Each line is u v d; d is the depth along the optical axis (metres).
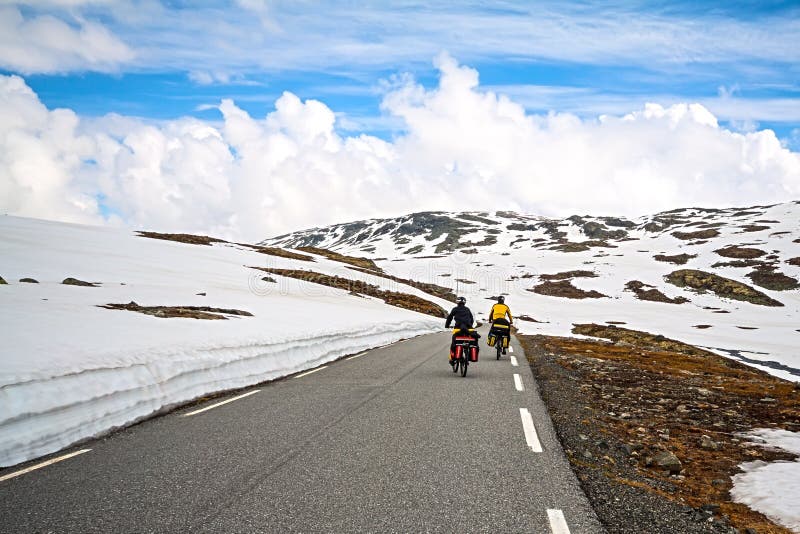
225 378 11.02
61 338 11.20
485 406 9.08
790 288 97.62
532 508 4.57
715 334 61.41
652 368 17.50
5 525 4.11
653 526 4.47
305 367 14.60
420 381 12.01
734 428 8.66
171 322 17.22
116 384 8.23
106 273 35.97
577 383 12.74
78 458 6.04
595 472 5.88
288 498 4.70
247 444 6.54
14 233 52.38
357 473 5.41
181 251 63.31
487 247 192.12
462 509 4.51
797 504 5.17
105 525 4.11
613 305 93.12
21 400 6.59
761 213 178.88
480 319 73.69
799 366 35.72
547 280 117.94
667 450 7.27
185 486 5.01
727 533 4.51
